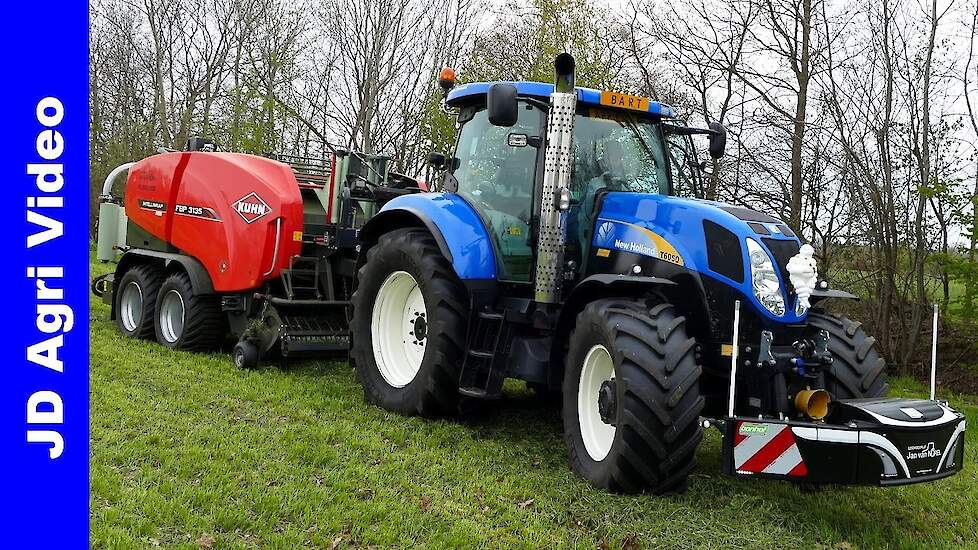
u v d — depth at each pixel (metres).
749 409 4.50
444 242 5.46
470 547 3.63
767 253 4.57
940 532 4.35
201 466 4.30
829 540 4.04
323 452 4.67
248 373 6.73
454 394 5.55
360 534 3.65
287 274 7.04
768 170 10.80
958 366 9.55
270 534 3.55
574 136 5.40
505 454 5.04
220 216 7.36
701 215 4.74
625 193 5.26
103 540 3.34
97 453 4.32
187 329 7.52
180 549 3.33
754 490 4.67
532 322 5.23
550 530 3.90
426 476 4.51
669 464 4.15
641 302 4.55
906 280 9.70
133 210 8.57
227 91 20.42
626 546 3.79
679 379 4.13
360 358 6.19
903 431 3.93
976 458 5.88
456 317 5.47
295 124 18.80
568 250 5.31
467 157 6.03
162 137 22.83
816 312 5.09
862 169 9.66
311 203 7.68
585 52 13.39
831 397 4.49
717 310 4.61
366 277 6.21
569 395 4.78
